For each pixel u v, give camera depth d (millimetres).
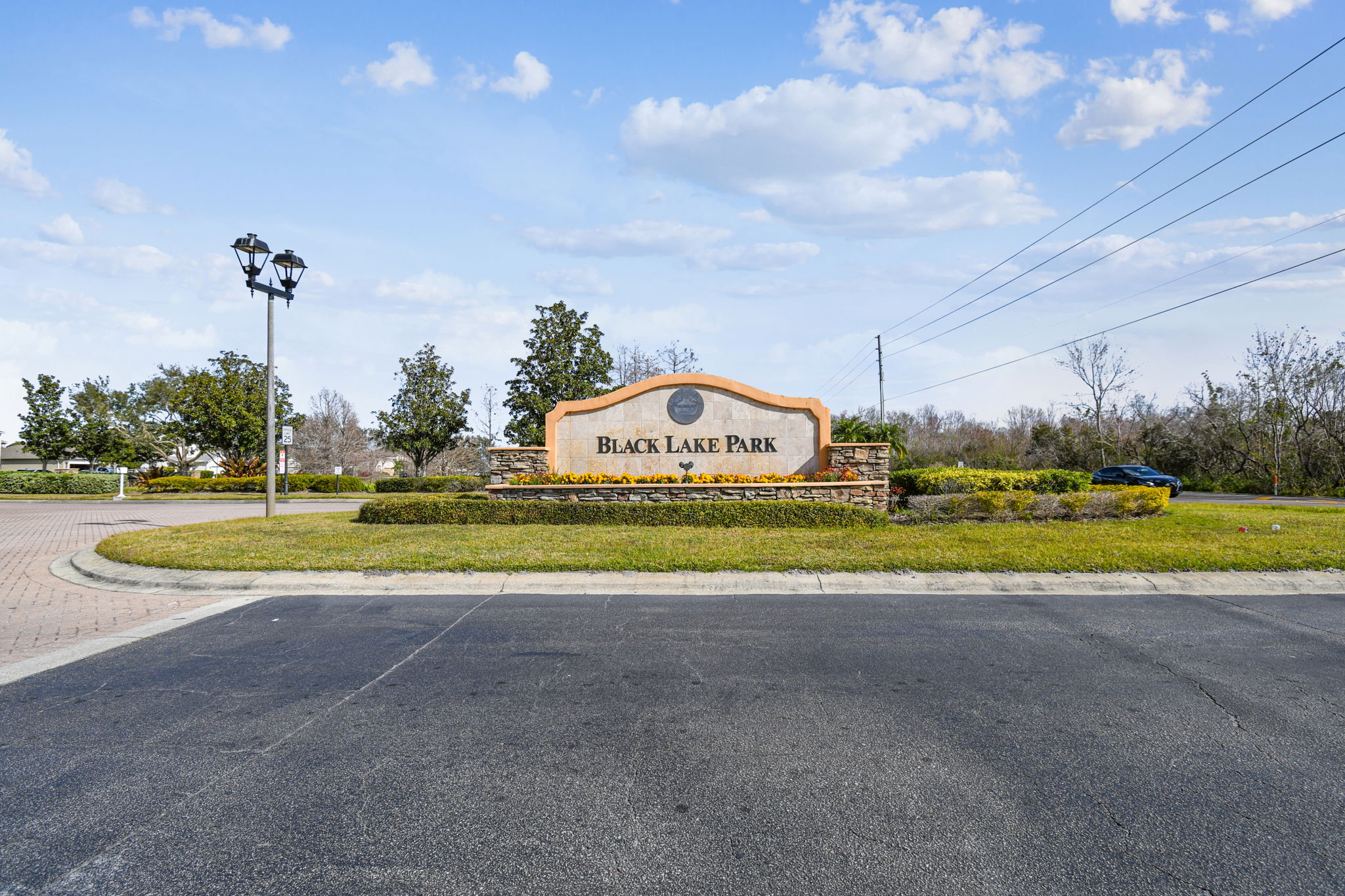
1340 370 34594
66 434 41625
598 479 17297
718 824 3404
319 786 3795
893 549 11047
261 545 11750
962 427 69438
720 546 11359
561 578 9516
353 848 3199
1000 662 5980
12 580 10141
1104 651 6324
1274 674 5656
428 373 37031
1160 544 11406
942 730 4551
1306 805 3584
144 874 3000
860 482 16906
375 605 8273
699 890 2895
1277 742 4352
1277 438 36156
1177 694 5195
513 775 3926
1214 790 3746
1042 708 4934
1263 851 3174
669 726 4621
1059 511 16125
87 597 8867
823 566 9883
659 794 3707
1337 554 10398
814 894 2869
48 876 2988
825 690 5301
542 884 2939
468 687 5391
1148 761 4090
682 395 18016
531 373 30625
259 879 2967
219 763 4090
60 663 6062
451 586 9250
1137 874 2994
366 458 63375
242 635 6953
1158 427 44281
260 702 5082
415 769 4008
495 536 12594
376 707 4977
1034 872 3016
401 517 15094
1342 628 7098
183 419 40906
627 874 3004
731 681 5520
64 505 27094
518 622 7406
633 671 5766
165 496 33312
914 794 3709
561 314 30953
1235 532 13016
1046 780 3855
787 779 3875
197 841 3258
